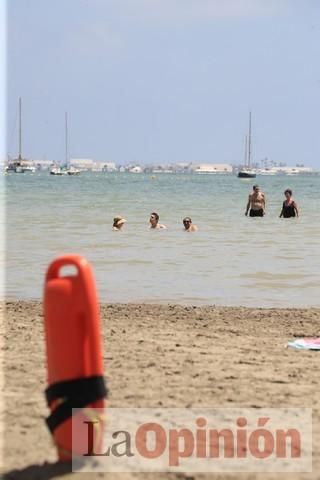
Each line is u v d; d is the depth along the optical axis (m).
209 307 34.94
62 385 13.98
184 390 19.61
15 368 21.72
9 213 99.75
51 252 56.00
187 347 25.39
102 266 48.97
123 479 13.88
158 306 34.94
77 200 141.75
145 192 197.12
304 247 61.06
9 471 14.02
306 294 39.47
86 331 13.86
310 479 14.08
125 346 25.34
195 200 148.00
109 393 19.23
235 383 20.41
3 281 42.59
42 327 28.83
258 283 42.84
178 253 56.41
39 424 16.59
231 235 71.06
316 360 23.62
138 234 71.50
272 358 23.81
